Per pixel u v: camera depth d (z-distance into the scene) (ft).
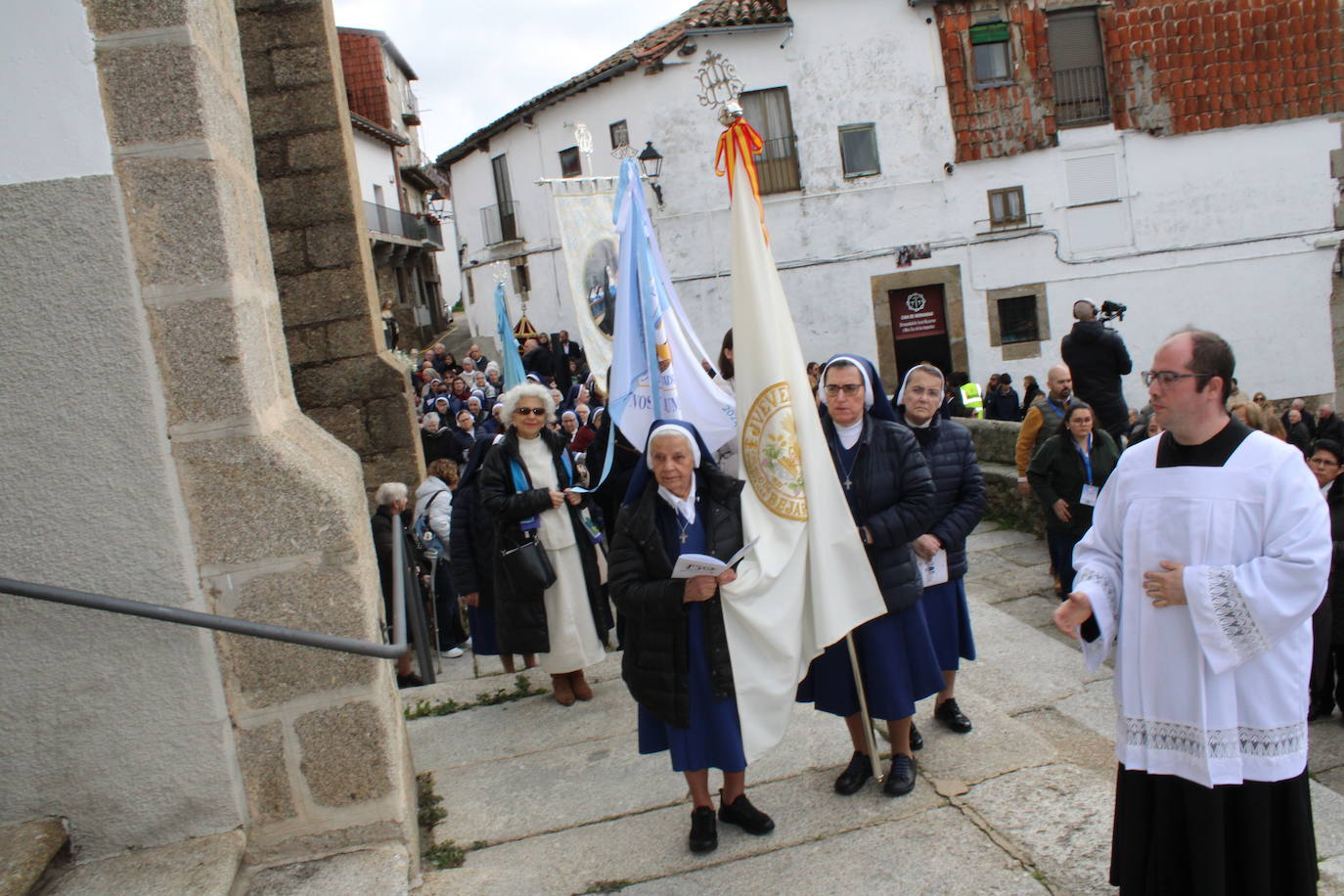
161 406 10.34
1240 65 64.85
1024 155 65.05
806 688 13.71
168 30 10.07
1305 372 66.80
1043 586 27.07
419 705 18.67
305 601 10.70
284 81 25.80
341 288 26.68
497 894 11.51
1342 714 19.01
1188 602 8.92
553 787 14.47
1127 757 9.61
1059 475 24.63
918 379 15.01
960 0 63.41
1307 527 8.70
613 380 17.42
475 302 93.40
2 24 9.82
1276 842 9.21
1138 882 9.74
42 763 10.18
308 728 10.84
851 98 64.28
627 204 17.19
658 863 11.97
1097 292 66.18
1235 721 8.99
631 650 12.12
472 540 19.26
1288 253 66.08
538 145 74.95
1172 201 65.67
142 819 10.41
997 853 11.37
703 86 64.08
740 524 12.19
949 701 14.93
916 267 65.67
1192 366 8.93
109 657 10.23
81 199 10.00
